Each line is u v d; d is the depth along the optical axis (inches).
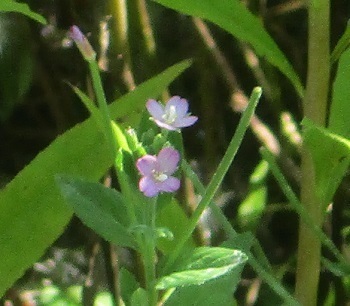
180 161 10.1
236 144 10.0
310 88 13.1
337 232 15.9
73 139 13.5
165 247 13.6
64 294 17.3
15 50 17.7
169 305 11.0
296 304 12.2
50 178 13.5
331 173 13.0
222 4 13.1
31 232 13.5
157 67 17.3
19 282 17.9
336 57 13.1
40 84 19.2
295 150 18.1
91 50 10.0
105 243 16.0
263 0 18.4
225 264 9.9
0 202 13.4
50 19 17.2
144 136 10.2
